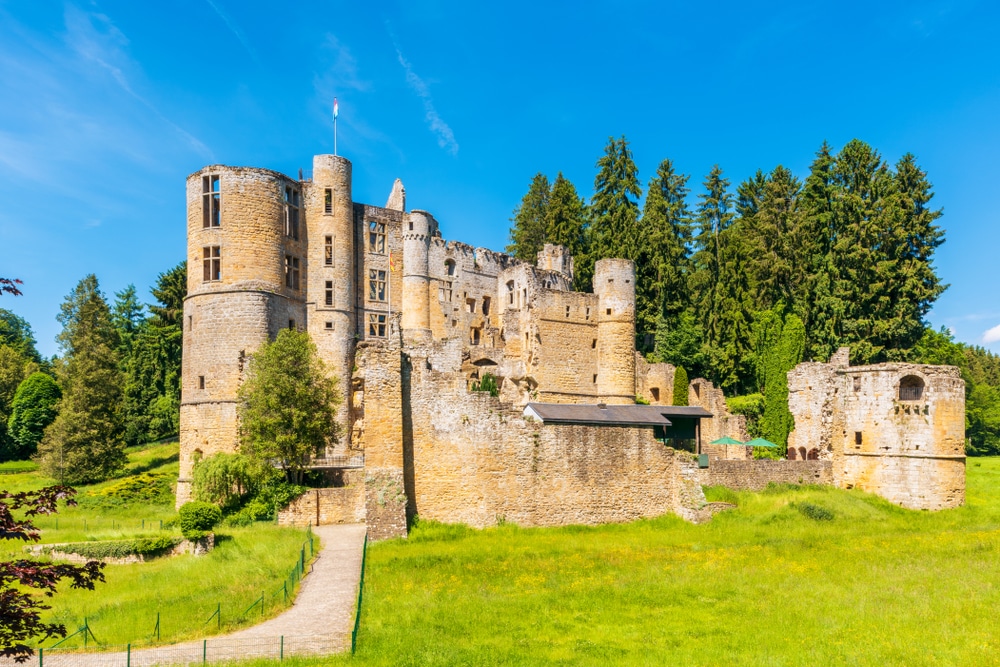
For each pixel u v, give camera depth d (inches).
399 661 845.2
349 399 2496.3
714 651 903.1
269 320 2294.5
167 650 900.6
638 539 1616.6
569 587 1194.6
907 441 2103.8
